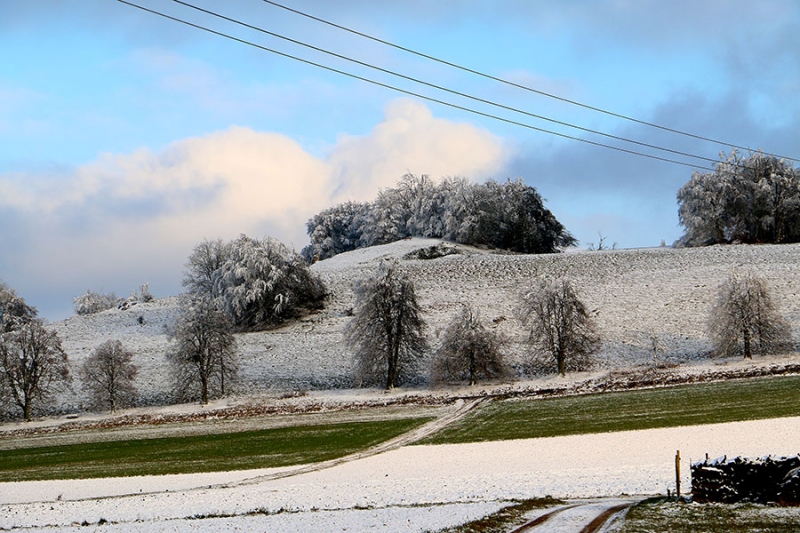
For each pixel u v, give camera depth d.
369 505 30.98
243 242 125.25
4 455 64.38
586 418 59.97
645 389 72.12
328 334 110.19
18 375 85.19
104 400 86.00
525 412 66.19
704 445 42.59
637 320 99.81
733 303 82.06
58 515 33.22
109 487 43.06
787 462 25.77
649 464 37.91
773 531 21.56
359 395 82.81
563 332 84.12
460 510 27.38
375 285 87.81
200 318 88.25
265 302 121.19
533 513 26.48
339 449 54.97
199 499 35.72
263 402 83.00
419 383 86.69
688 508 25.56
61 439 71.94
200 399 87.62
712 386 69.56
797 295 101.31
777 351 81.19
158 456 57.75
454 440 55.28
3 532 29.27
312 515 28.61
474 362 82.75
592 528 23.19
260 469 47.72
